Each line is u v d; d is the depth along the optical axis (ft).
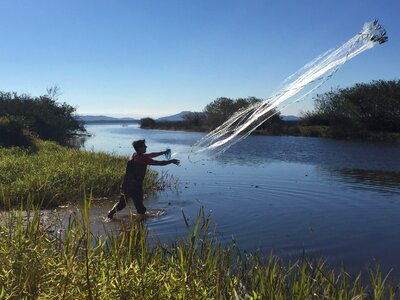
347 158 82.33
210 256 16.67
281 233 28.14
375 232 28.60
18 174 43.24
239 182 50.29
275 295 14.25
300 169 64.49
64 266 12.46
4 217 19.60
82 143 146.72
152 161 32.58
